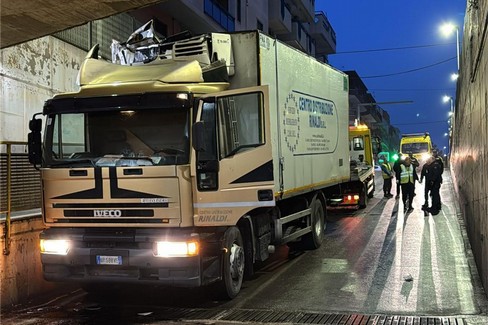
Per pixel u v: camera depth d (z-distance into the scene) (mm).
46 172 6465
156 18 17578
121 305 6879
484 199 6613
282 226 8688
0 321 6117
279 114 8086
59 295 7512
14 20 7309
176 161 6148
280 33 34812
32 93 10078
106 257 6207
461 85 14875
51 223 6508
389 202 18531
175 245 6023
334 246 10586
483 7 6645
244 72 7383
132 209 6191
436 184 14961
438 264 8617
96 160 6352
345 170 12398
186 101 6176
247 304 6699
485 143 6496
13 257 6848
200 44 7379
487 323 5578
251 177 6523
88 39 12383
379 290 7148
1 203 6855
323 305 6527
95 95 6473
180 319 6055
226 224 6355
